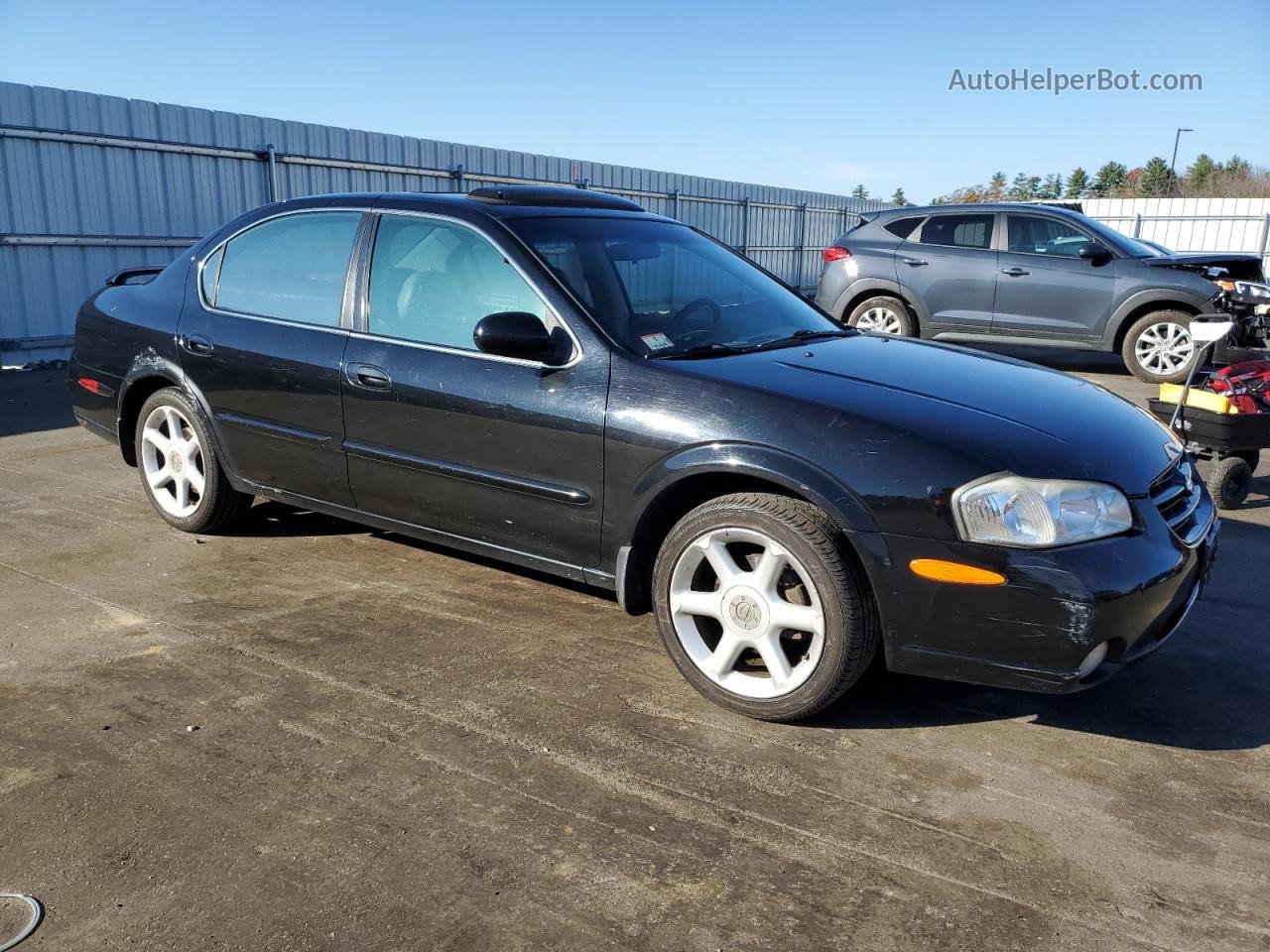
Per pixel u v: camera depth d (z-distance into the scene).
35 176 9.98
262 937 2.05
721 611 3.00
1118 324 9.49
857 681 3.03
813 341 3.64
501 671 3.27
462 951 2.03
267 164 12.10
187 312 4.31
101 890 2.18
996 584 2.61
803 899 2.20
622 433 3.09
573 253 3.53
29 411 7.78
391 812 2.48
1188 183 67.56
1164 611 2.78
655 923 2.12
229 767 2.67
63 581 3.99
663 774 2.69
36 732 2.82
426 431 3.54
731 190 21.14
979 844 2.41
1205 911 2.19
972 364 3.51
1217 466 5.27
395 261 3.72
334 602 3.83
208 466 4.32
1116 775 2.73
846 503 2.73
